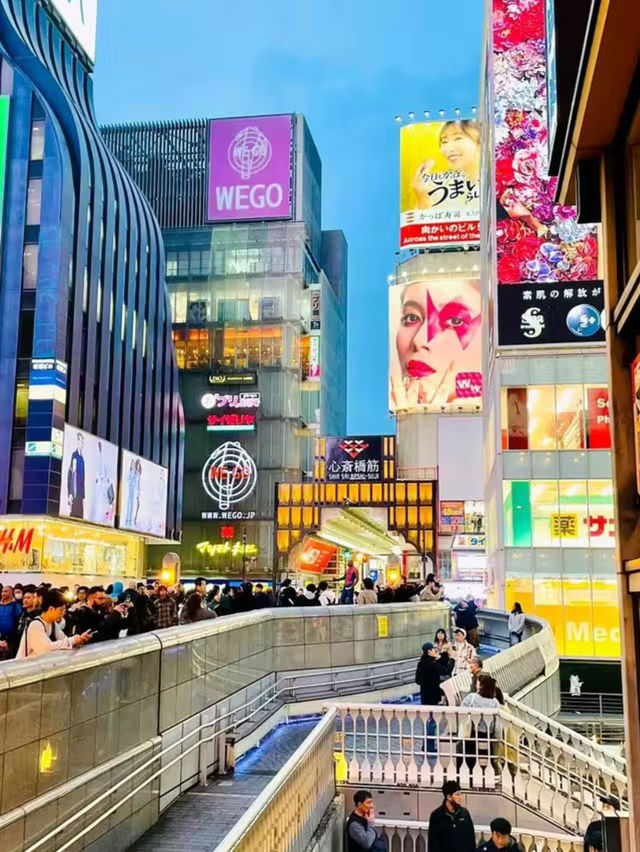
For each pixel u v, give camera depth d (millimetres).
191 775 10688
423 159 91438
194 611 13398
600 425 40375
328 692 17109
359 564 68812
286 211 107188
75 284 56625
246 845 6082
